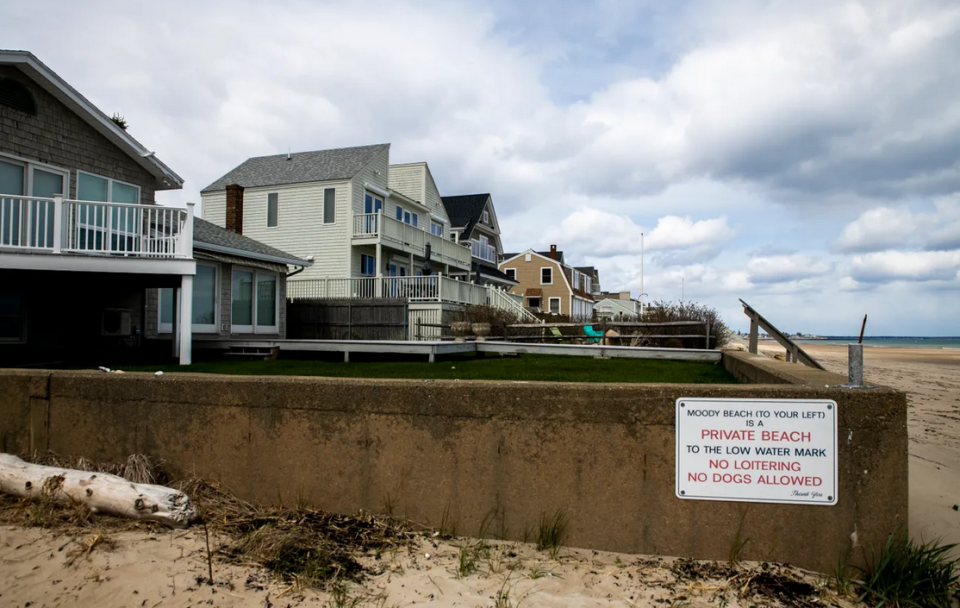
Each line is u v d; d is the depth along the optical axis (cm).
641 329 1730
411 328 2288
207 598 327
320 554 380
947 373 2483
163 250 1218
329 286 2608
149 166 1579
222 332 1792
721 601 343
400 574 367
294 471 456
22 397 519
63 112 1370
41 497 436
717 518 391
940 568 364
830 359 3481
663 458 397
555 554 396
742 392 386
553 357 1503
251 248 1884
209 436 475
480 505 424
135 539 394
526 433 417
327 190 2764
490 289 2889
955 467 706
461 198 4634
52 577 345
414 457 434
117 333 1489
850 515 377
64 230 1195
